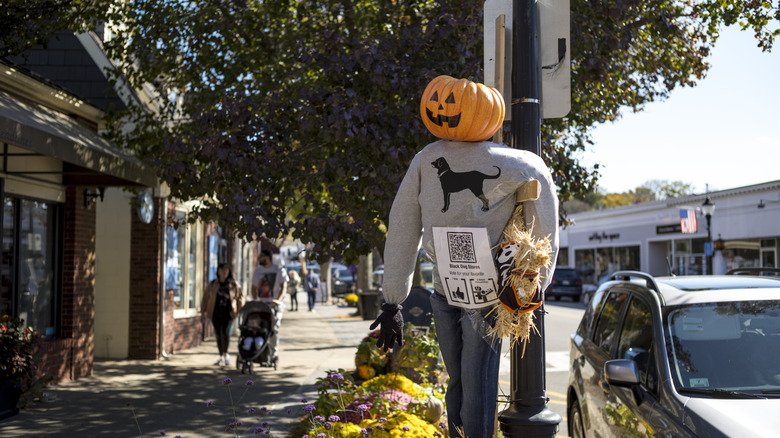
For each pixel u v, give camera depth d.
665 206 39.91
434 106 2.91
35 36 9.92
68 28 10.39
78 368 10.82
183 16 9.76
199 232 16.97
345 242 8.41
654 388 4.30
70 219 10.71
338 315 27.02
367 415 5.64
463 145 2.92
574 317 24.06
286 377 11.11
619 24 9.27
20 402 8.48
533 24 3.69
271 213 8.37
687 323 4.60
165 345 13.94
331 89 8.47
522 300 2.75
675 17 9.60
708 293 4.86
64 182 10.58
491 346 2.91
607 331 5.69
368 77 8.21
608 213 46.53
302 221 8.44
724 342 4.43
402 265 3.01
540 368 3.46
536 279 2.74
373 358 9.46
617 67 9.83
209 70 9.73
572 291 37.03
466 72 8.20
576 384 5.96
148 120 10.59
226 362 12.59
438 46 8.30
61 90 9.59
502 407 4.70
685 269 38.31
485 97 2.89
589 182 10.66
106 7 10.03
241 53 9.68
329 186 8.49
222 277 12.57
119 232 13.52
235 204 7.96
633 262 43.72
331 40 8.41
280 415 7.96
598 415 5.16
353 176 8.20
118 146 10.56
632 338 5.03
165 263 13.72
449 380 3.16
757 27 9.27
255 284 12.30
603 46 8.84
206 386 10.15
